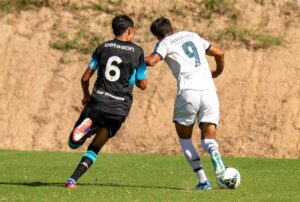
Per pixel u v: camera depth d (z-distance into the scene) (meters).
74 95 59.38
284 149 54.06
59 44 65.19
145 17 68.25
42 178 36.00
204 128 31.11
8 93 60.06
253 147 54.06
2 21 67.69
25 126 57.19
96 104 30.38
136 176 37.91
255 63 61.47
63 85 60.47
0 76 61.75
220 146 54.09
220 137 54.84
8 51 64.25
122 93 30.59
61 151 53.31
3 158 47.28
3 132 56.78
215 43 64.62
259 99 57.94
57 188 30.80
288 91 58.72
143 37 65.12
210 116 31.05
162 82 59.84
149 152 53.84
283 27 66.19
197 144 53.88
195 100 30.80
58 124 57.16
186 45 31.42
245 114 56.72
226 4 68.81
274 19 67.31
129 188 31.67
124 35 30.98
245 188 32.09
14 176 37.00
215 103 31.08
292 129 55.62
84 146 54.19
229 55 62.56
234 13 67.94
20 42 65.19
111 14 69.00
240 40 64.56
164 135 55.41
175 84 59.72
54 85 60.56
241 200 28.22
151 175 38.41
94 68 30.83
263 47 63.44
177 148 54.06
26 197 28.25
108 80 30.48
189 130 31.56
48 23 67.75
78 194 29.08
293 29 65.75
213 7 68.75
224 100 57.75
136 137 55.03
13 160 46.12
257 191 31.22
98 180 35.69
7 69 62.44
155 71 60.84
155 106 57.66
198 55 31.42
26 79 61.38
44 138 56.09
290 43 63.91
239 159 48.56
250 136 54.94
